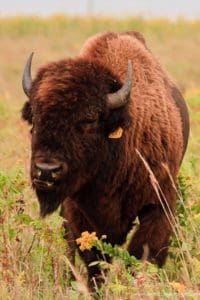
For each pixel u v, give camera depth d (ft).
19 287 76.33
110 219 86.22
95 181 83.41
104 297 78.95
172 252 90.68
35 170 77.82
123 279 77.92
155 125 86.48
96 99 79.56
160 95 89.25
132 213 86.89
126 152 84.02
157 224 86.33
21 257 86.17
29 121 83.35
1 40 372.38
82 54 89.10
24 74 85.20
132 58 88.69
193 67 331.57
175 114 91.81
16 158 121.90
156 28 398.42
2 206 90.02
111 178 83.87
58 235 87.15
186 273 76.07
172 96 95.76
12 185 92.48
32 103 80.23
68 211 88.63
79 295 77.15
